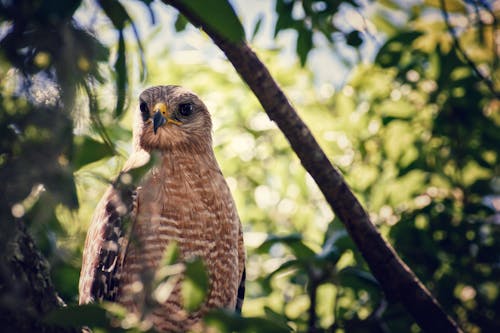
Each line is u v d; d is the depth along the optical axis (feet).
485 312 28.45
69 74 15.20
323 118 33.32
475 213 29.84
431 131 31.27
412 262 28.55
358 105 33.22
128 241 24.25
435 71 30.99
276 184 34.58
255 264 32.60
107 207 25.02
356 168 31.99
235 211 26.96
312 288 24.98
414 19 32.07
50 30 15.12
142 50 17.12
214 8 12.12
